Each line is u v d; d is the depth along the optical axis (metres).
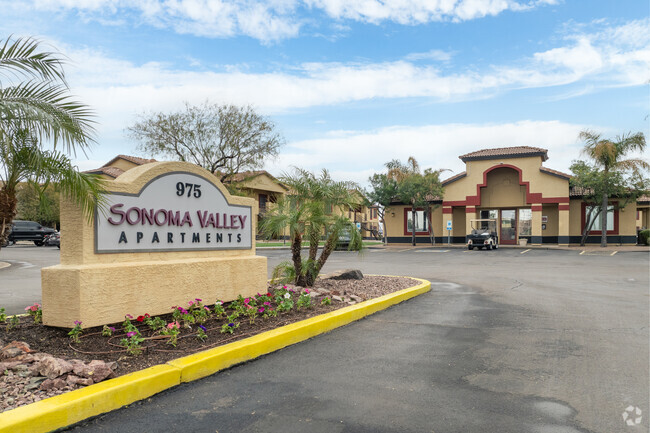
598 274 15.31
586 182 30.67
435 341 6.38
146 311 6.28
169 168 6.92
